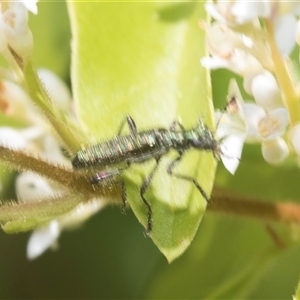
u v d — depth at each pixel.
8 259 0.10
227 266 0.09
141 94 0.07
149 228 0.07
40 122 0.08
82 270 0.09
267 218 0.07
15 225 0.07
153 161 0.07
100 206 0.08
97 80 0.07
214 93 0.08
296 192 0.08
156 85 0.07
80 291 0.09
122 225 0.09
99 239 0.09
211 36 0.07
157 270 0.09
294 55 0.08
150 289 0.09
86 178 0.07
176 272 0.09
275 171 0.08
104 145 0.07
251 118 0.07
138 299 0.09
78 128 0.07
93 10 0.08
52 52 0.09
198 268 0.09
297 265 0.09
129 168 0.07
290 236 0.08
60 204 0.07
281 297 0.09
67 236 0.09
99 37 0.08
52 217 0.07
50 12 0.09
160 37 0.08
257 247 0.09
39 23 0.09
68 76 0.09
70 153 0.07
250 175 0.08
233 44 0.07
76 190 0.07
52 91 0.08
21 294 0.09
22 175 0.08
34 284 0.09
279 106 0.07
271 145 0.07
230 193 0.07
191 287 0.09
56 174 0.07
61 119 0.07
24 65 0.07
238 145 0.07
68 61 0.09
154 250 0.09
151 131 0.07
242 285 0.08
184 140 0.07
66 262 0.09
